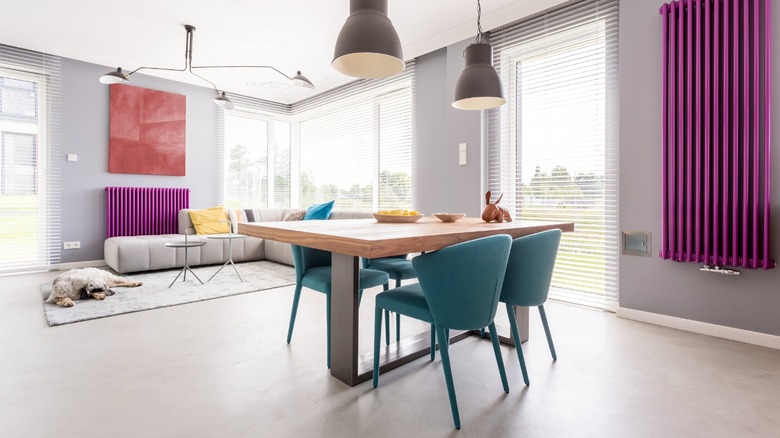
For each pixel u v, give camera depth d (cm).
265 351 225
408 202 486
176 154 553
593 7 319
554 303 345
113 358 212
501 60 384
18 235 447
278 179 681
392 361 204
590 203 330
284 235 183
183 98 559
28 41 422
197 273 458
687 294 271
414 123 466
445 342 154
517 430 149
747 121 239
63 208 471
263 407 164
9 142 442
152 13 361
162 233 538
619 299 304
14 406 161
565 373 200
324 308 317
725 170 246
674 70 267
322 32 400
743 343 244
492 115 391
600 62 322
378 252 136
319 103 614
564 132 346
